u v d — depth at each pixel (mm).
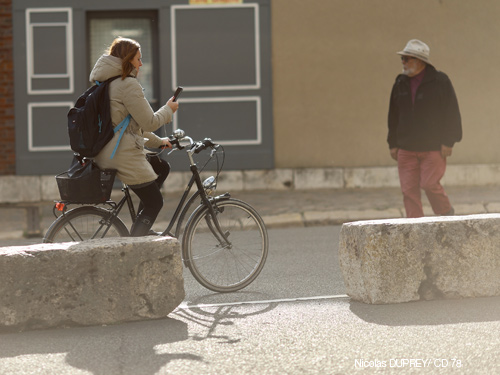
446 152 10938
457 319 6566
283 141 18109
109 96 7219
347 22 18188
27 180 17562
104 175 7305
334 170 18000
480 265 7340
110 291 6820
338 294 7855
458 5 18406
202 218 8047
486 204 14836
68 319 6738
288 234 12695
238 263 8188
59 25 17672
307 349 5855
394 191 17219
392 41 18297
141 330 6602
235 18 17969
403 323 6504
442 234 7266
